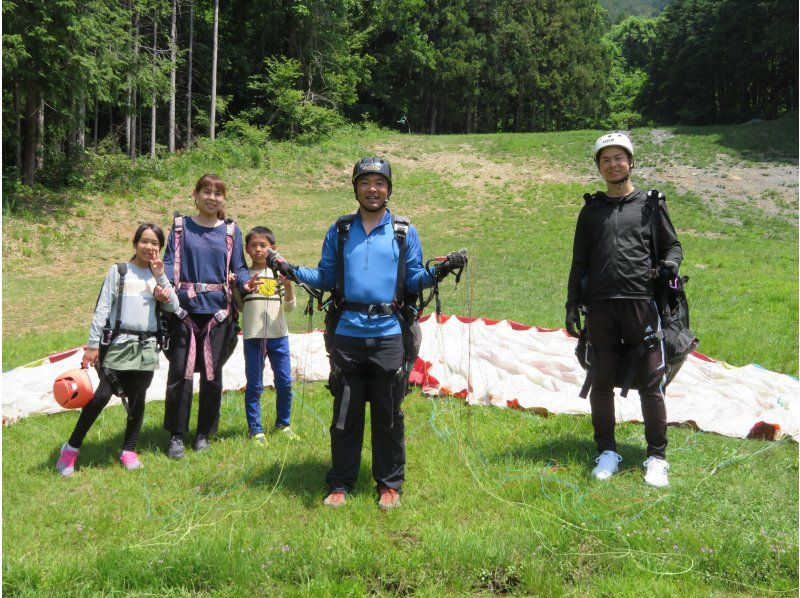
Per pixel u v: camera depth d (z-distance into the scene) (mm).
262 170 25734
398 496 3766
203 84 35469
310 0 35781
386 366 3713
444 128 55406
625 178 4195
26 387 5980
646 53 83250
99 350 4289
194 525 3471
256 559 3027
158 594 2850
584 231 4328
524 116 58344
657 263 4148
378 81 47594
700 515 3545
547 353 6941
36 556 3141
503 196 22953
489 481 3988
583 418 5258
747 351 7684
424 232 18797
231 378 6305
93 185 20828
